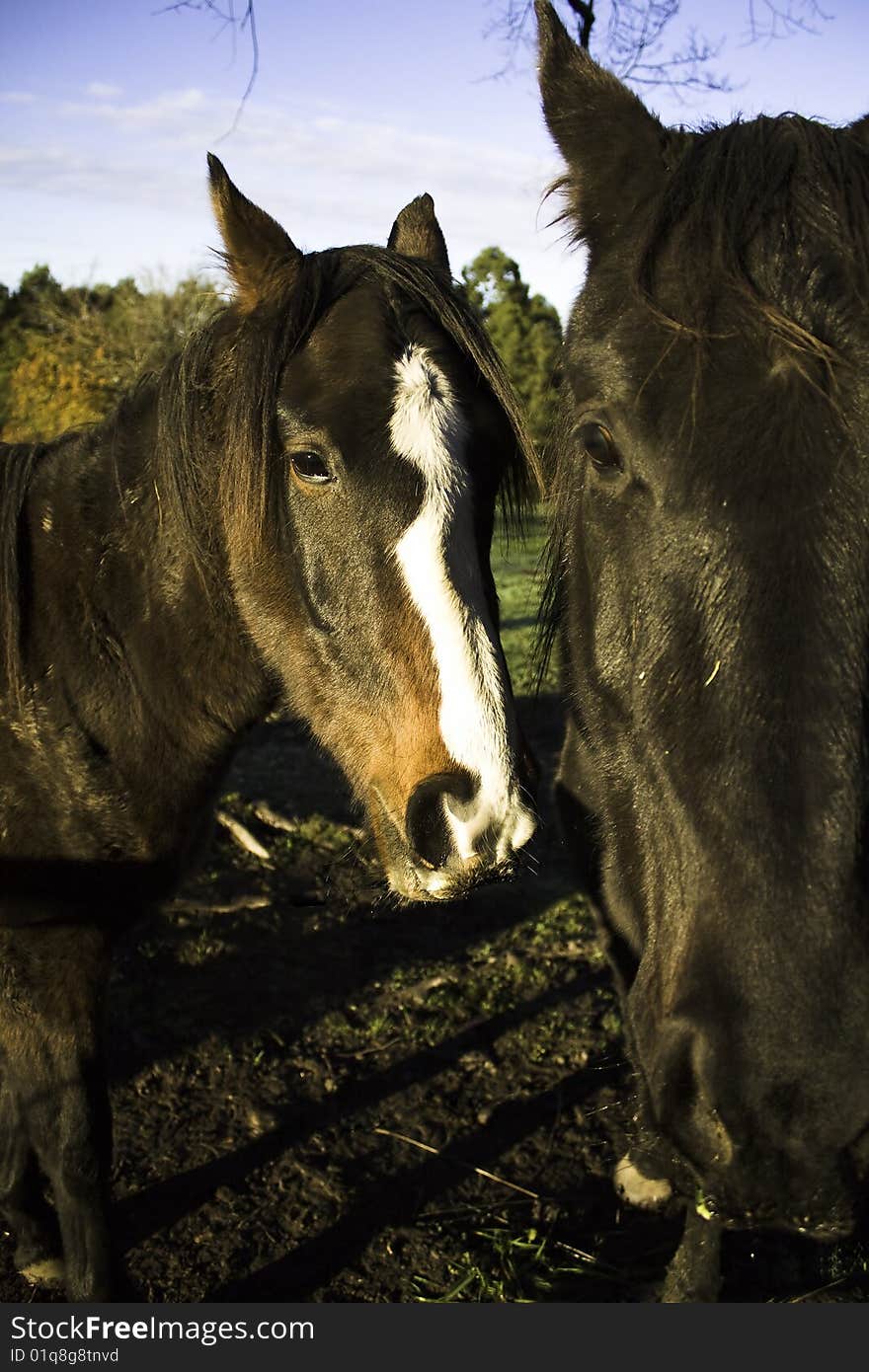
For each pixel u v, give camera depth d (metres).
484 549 2.21
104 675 2.62
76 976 2.56
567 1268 2.84
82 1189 2.53
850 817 1.38
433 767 1.98
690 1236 2.65
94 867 2.66
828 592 1.39
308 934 4.52
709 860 1.45
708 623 1.45
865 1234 3.00
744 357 1.46
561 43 2.05
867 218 1.50
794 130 1.67
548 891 5.00
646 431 1.53
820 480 1.40
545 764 6.27
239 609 2.51
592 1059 3.78
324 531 2.15
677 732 1.51
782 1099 1.37
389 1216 3.04
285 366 2.20
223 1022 3.88
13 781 2.64
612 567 1.69
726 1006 1.40
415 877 2.05
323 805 5.72
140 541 2.63
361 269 2.25
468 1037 3.88
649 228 1.63
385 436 2.05
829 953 1.37
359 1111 3.47
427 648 2.01
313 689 2.33
